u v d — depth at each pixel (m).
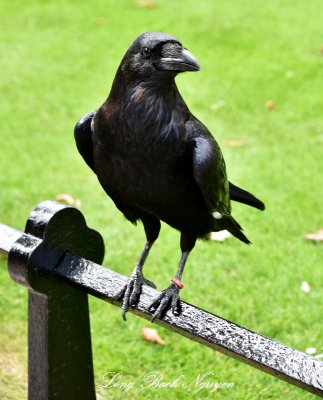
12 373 5.95
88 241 4.55
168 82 4.41
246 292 6.79
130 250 7.46
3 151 9.42
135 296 4.35
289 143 9.66
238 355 3.68
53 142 9.69
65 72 11.61
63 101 10.71
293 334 6.30
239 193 5.46
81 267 4.32
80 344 4.68
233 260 7.23
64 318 4.53
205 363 6.01
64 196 8.28
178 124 4.45
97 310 6.64
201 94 10.84
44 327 4.47
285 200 8.34
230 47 12.23
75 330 4.62
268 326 6.37
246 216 8.04
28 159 9.26
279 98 10.78
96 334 6.35
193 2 13.96
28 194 8.48
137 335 6.33
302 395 5.65
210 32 12.69
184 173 4.52
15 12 13.89
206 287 6.84
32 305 4.51
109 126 4.46
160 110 4.40
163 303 4.21
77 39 12.74
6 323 6.55
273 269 7.12
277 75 11.33
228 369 5.94
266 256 7.33
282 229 7.82
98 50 12.32
